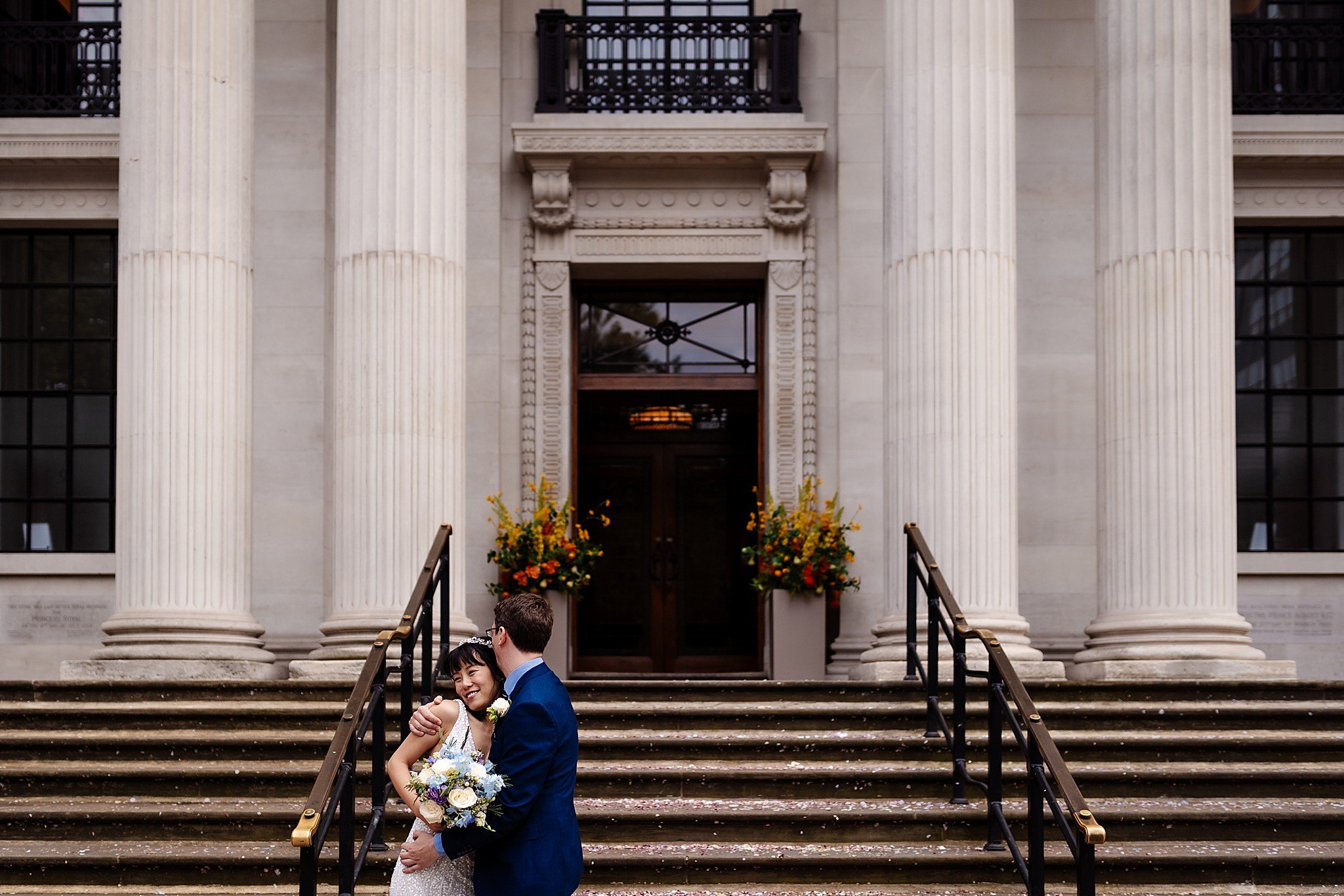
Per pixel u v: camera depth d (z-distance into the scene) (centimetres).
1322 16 1541
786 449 1496
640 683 1015
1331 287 1550
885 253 1183
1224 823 810
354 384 1134
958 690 847
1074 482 1497
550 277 1506
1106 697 1011
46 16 1527
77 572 1473
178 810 799
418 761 536
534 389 1495
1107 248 1182
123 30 1167
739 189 1523
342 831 659
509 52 1539
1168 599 1121
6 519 1515
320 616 1439
